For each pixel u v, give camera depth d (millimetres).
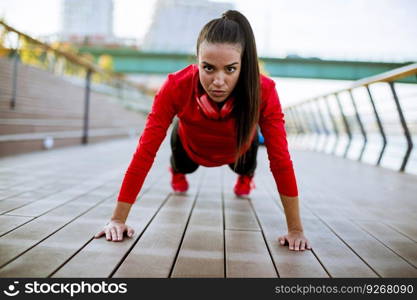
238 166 2059
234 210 1906
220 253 1253
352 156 5094
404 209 2062
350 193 2512
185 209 1885
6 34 4023
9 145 3670
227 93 1272
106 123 7840
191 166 2104
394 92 3996
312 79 20469
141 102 13742
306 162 4500
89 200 1960
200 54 1233
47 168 3035
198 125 1551
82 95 7426
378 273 1138
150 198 2119
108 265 1104
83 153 4473
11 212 1662
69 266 1086
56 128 5023
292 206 1389
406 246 1411
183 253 1238
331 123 6453
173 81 1459
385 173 3553
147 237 1392
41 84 5738
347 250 1343
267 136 1435
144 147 1396
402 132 4090
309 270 1139
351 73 20141
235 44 1203
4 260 1109
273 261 1202
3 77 4555
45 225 1481
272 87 1448
